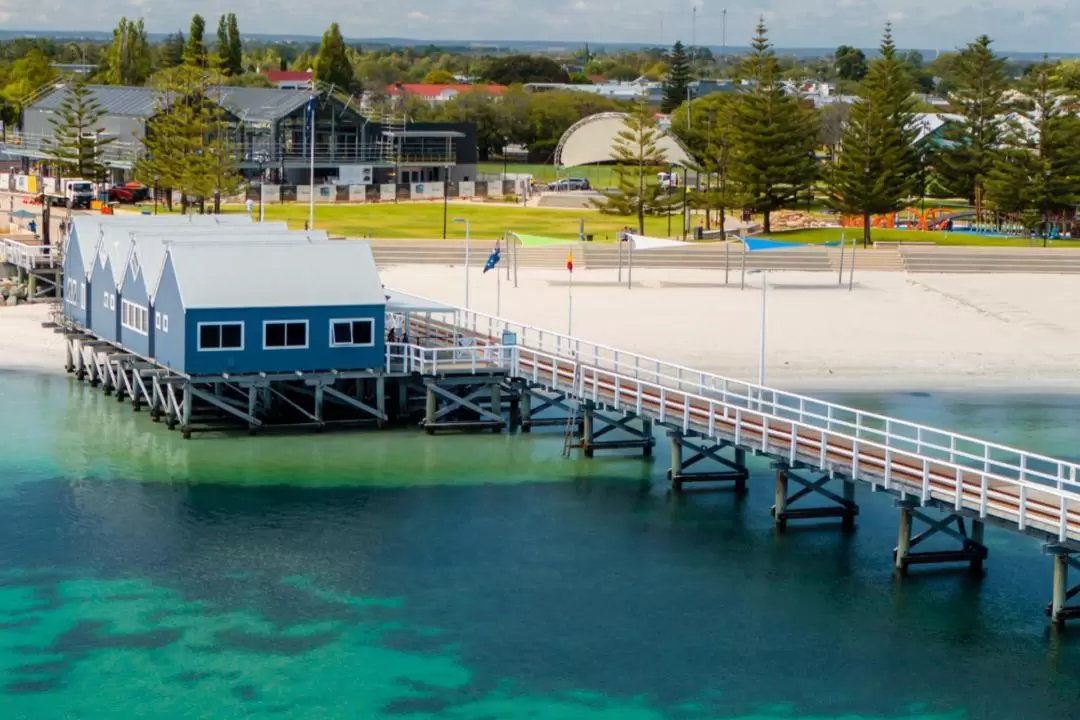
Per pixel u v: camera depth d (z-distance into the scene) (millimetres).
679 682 44156
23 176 154125
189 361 66812
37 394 74938
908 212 153750
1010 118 151000
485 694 43250
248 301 67000
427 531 55781
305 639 46500
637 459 65562
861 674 44781
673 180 169500
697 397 59031
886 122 130750
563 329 89188
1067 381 81312
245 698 42844
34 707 42156
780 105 132625
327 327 68188
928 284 111688
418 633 47094
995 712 42656
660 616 48594
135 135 140750
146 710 42094
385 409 72375
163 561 52469
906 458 55594
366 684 43719
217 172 131625
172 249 67562
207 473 62125
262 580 50938
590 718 42000
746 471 61812
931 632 47594
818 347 86875
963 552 52781
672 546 54656
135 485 60406
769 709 42688
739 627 47844
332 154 163750
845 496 57531
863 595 50375
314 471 62719
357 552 53625
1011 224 145125
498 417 70000
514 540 55031
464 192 166875
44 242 107375
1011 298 105500
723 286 108188
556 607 49156
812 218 150250
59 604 48719
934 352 86812
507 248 107250
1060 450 67375
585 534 55781
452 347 71500
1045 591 50844
